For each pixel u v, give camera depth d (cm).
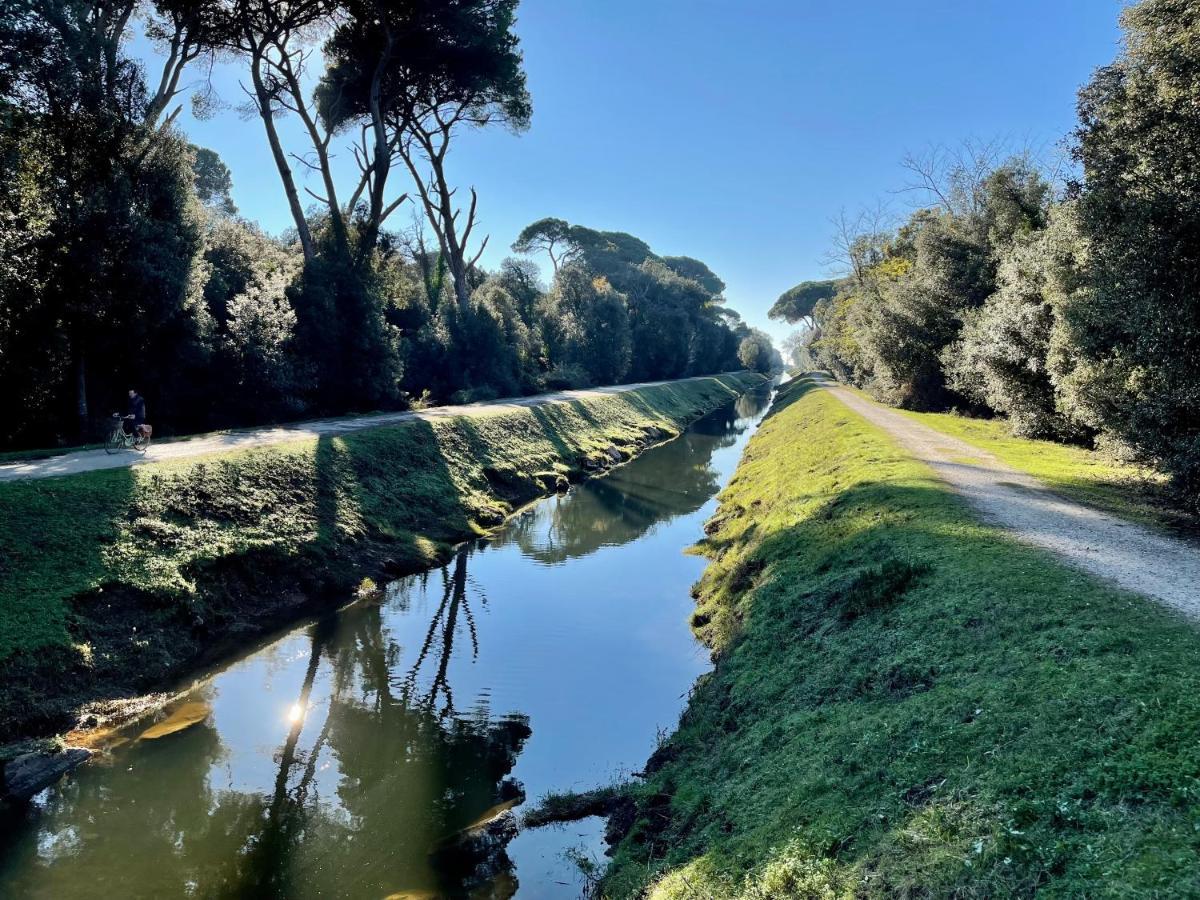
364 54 4253
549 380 6781
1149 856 479
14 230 2062
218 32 3391
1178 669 686
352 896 905
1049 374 2356
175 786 1159
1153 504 1553
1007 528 1330
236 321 3112
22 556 1461
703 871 743
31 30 2378
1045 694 713
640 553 2570
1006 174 3838
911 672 904
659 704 1424
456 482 3123
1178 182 1323
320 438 2677
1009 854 537
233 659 1634
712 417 8431
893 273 5566
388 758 1255
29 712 1244
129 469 1872
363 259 4094
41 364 2355
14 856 985
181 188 2820
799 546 1684
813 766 809
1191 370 1317
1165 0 1397
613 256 10350
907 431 2998
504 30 4322
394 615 1941
